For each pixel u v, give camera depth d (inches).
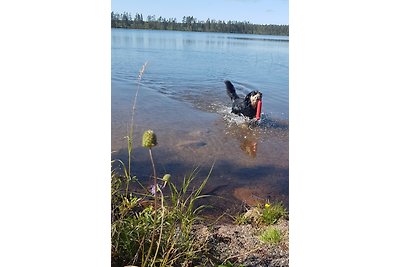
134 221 130.3
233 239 141.0
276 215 149.9
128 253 127.2
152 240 121.3
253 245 140.0
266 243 141.9
